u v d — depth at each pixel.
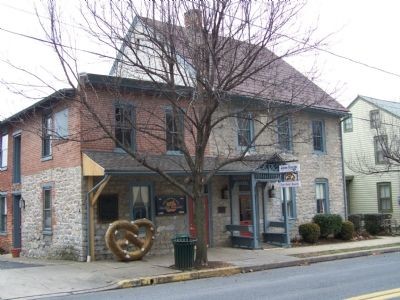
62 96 13.96
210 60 14.12
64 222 16.88
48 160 18.36
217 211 18.97
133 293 10.66
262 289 10.45
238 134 18.94
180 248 13.68
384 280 11.22
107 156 15.92
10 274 13.02
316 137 23.50
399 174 30.73
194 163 14.39
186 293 10.33
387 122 31.14
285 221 19.28
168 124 17.69
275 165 19.00
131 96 16.59
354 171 30.33
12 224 21.95
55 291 11.04
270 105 16.14
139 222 15.68
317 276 12.30
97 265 14.48
